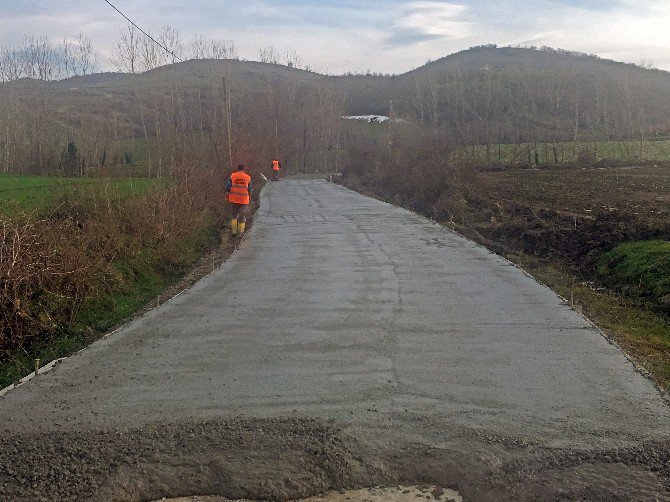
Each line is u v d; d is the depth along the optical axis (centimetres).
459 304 851
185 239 1526
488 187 2659
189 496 398
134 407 520
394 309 829
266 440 453
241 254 1334
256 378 582
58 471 418
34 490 398
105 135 3962
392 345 674
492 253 1273
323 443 446
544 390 543
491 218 1903
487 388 548
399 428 471
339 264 1179
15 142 3466
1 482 407
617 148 4906
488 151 3944
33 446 452
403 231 1638
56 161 3234
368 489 403
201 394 545
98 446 450
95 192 1249
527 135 5400
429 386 554
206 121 4288
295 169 6488
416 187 2628
